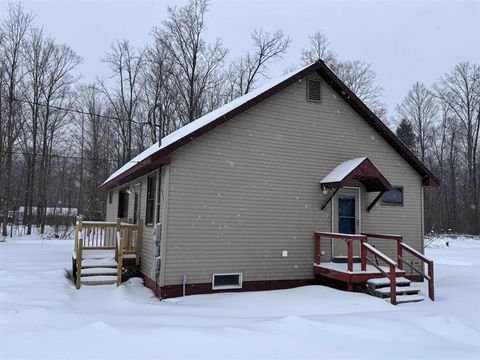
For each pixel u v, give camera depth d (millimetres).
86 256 11367
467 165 45781
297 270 10820
